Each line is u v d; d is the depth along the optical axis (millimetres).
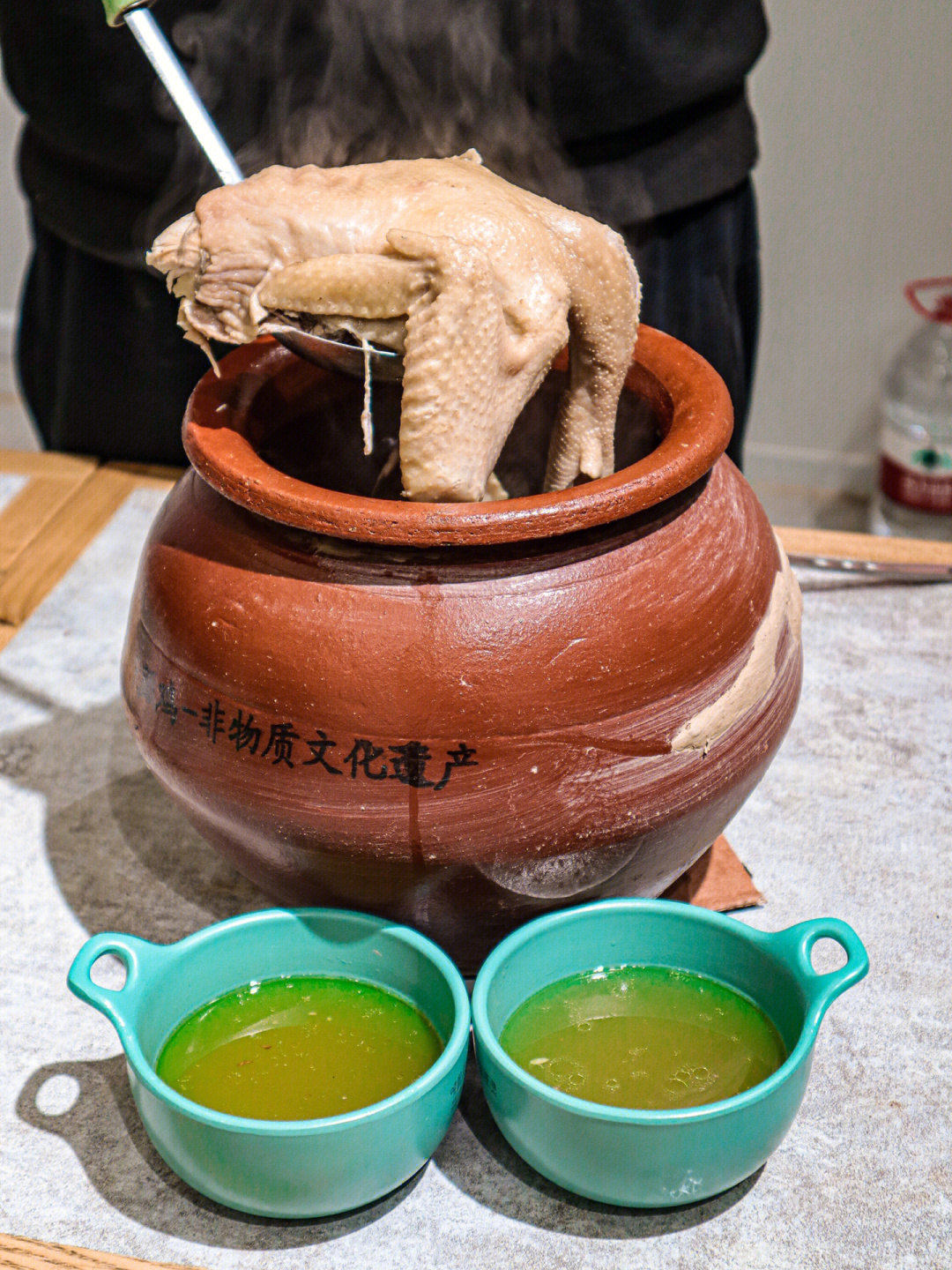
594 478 832
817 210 2045
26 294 1570
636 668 682
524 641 671
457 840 690
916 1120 731
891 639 1147
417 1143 646
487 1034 648
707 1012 718
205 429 745
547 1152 644
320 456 896
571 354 803
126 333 1448
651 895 819
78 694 1096
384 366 760
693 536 720
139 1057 636
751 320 1559
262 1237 670
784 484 2350
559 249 742
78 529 1305
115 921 875
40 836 951
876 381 2191
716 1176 636
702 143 1324
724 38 1262
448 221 708
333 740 680
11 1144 722
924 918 869
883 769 1004
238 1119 601
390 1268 651
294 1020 719
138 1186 699
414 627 671
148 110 1253
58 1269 639
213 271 720
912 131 1943
